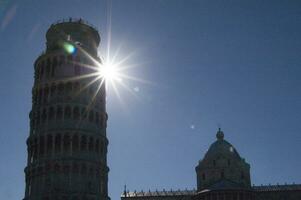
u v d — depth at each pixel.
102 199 87.00
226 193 111.25
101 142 91.25
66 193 82.38
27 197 85.19
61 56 94.12
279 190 131.88
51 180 83.44
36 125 90.19
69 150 86.06
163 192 137.62
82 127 88.56
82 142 88.00
